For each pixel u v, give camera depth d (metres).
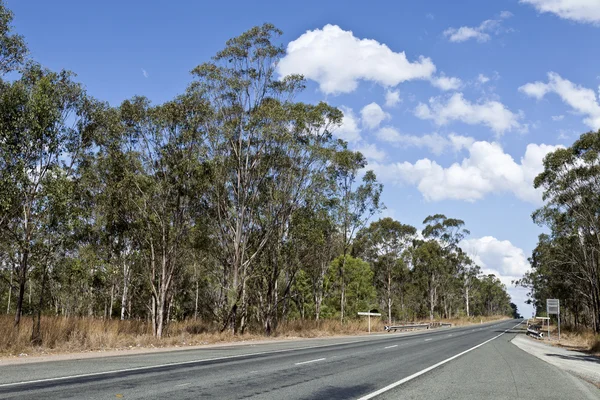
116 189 26.08
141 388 8.87
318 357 16.59
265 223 33.28
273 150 32.41
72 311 38.00
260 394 8.59
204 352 18.30
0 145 18.61
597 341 27.59
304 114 31.75
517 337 42.00
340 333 40.97
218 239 33.41
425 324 64.38
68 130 21.20
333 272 57.56
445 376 12.14
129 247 34.59
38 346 17.95
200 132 27.83
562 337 46.12
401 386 10.12
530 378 12.55
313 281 49.22
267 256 34.81
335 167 39.69
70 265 23.91
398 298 80.38
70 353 17.28
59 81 21.16
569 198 40.69
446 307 101.75
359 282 59.06
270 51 31.83
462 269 94.50
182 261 33.94
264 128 30.06
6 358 14.87
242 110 31.80
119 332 24.34
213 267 39.53
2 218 19.44
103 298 40.47
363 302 58.44
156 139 26.42
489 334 44.50
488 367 14.91
